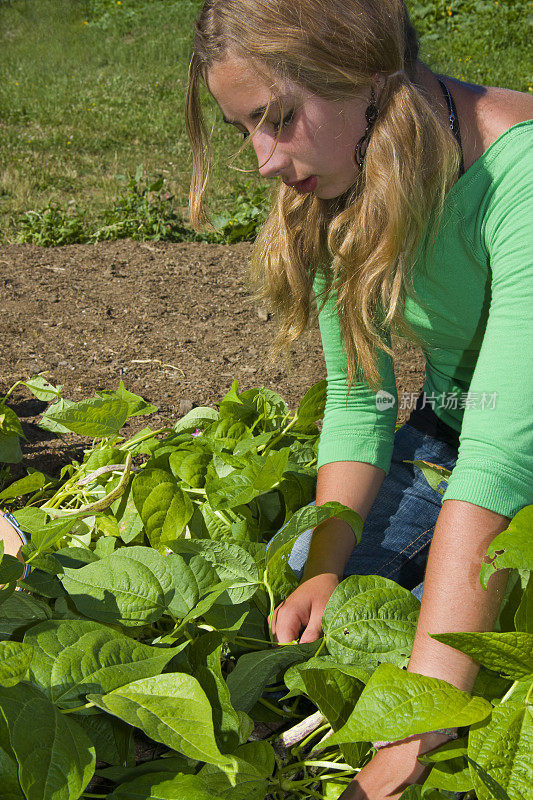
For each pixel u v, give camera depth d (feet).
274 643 4.44
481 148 4.40
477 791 3.11
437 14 41.09
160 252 15.99
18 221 18.71
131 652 3.63
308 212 5.32
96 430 5.67
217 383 10.33
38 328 12.00
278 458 4.76
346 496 5.51
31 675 3.43
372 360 5.07
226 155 25.08
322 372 10.82
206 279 14.49
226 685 3.87
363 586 4.28
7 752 3.12
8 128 29.58
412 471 5.95
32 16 50.29
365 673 3.85
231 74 4.09
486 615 3.76
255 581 4.54
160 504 4.98
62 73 39.65
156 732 3.17
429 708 3.33
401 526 5.62
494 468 3.84
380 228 4.41
